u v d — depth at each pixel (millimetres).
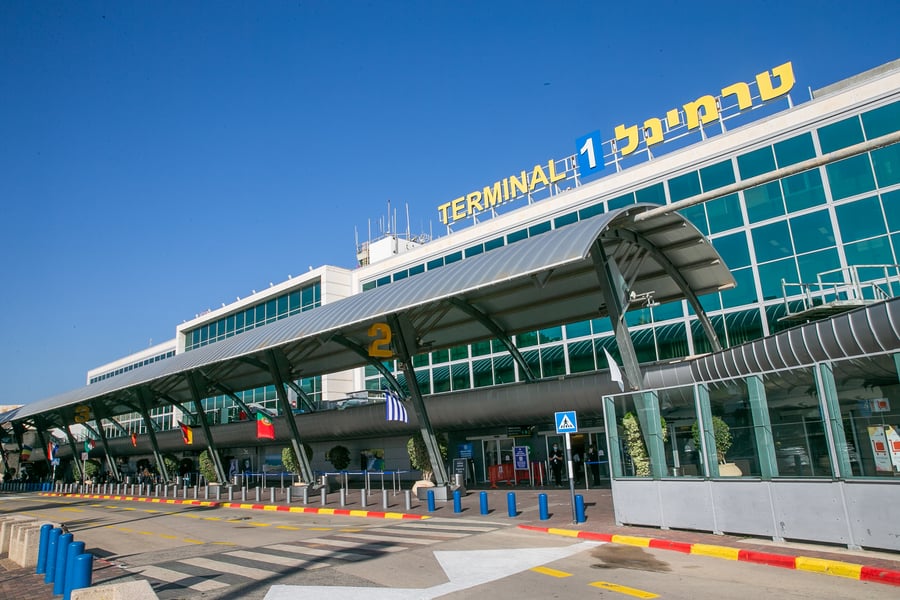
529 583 8828
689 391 12664
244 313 51406
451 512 18766
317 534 15391
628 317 27500
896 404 9445
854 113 22172
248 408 38531
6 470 58375
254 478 44344
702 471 12211
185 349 58875
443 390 35250
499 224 33188
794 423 10781
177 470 40156
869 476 9672
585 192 29562
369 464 36125
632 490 13594
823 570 8898
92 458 56281
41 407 46938
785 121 23703
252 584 9516
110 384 38125
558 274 19641
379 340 23438
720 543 10898
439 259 36438
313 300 43844
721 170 25219
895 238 20703
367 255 51750
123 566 12055
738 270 24312
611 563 10148
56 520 23484
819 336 13891
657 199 26938
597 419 26281
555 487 25125
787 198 23375
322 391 41438
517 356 25375
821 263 22234
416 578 9391
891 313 11820
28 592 10078
